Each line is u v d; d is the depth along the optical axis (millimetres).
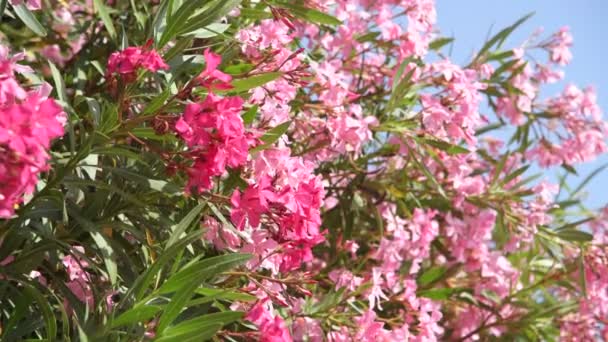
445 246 2330
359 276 2086
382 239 2018
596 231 2400
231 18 1720
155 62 1297
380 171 2203
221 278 1460
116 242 1420
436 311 1922
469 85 2041
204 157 1271
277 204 1369
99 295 1397
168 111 1348
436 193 2217
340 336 1747
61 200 1340
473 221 2238
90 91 1754
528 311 2307
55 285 1518
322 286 2059
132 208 1450
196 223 1411
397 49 2109
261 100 1534
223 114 1245
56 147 1582
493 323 2248
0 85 1127
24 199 1352
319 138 1911
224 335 1398
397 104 1967
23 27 1896
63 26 2002
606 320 2287
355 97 1873
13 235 1379
